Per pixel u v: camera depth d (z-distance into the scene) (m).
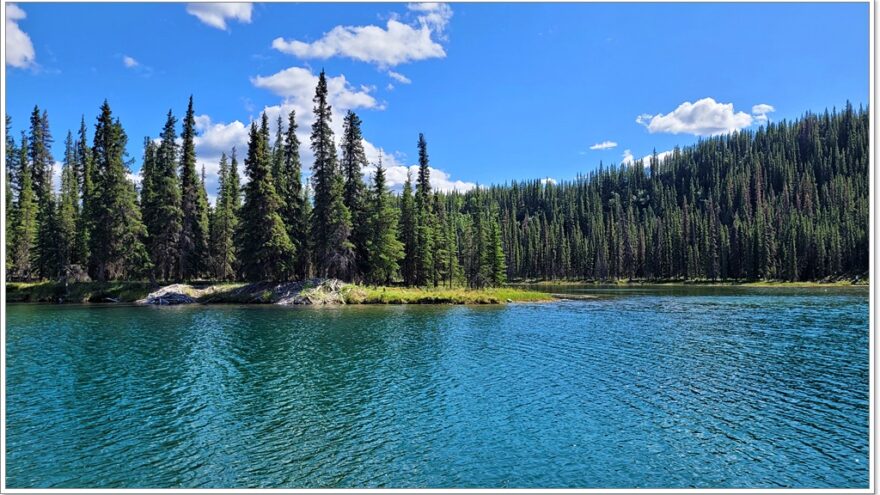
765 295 74.69
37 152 70.94
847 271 110.88
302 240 63.72
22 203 65.50
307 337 32.53
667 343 30.66
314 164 61.03
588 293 84.31
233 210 74.12
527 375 22.77
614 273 142.62
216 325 37.72
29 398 19.23
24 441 15.22
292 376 22.58
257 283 59.19
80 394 19.73
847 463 13.72
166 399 19.22
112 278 64.06
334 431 16.08
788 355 27.02
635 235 146.75
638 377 22.41
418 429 16.23
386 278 69.12
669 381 21.73
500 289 71.06
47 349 28.11
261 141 58.59
